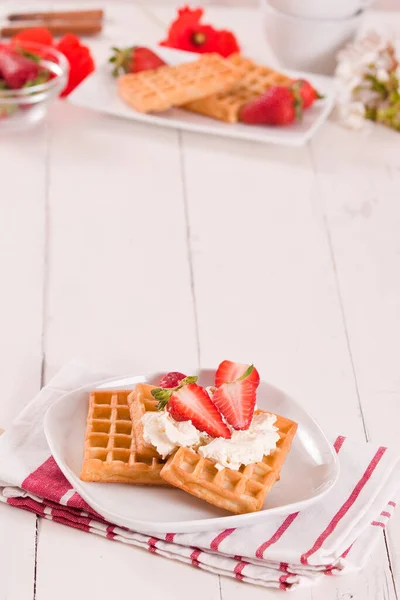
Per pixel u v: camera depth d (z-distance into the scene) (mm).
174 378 1259
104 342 1391
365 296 1460
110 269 1476
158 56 1736
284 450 1220
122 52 1705
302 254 1509
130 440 1231
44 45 1718
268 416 1229
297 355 1387
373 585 1188
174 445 1205
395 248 1524
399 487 1234
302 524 1195
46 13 1859
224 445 1205
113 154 1637
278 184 1605
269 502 1205
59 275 1464
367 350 1397
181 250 1505
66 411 1250
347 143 1679
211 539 1186
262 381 1269
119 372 1354
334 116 1728
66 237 1513
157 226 1535
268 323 1421
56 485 1211
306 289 1464
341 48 1745
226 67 1690
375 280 1480
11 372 1352
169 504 1196
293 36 1733
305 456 1233
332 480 1200
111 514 1178
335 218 1562
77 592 1177
